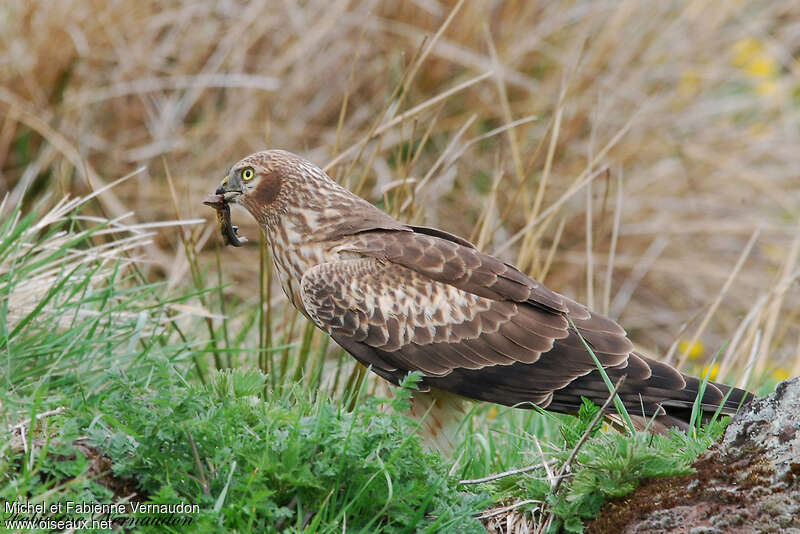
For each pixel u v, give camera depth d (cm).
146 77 1401
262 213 869
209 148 1417
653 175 1520
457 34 1438
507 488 669
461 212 1440
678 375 754
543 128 1452
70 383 784
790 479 577
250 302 1263
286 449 603
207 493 593
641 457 611
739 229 1507
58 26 1331
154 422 606
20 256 877
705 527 577
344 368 1080
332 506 600
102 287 969
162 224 947
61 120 1356
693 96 1569
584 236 1466
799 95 1755
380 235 833
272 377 941
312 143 1451
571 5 1502
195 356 905
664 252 1539
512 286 798
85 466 575
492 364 788
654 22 1548
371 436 614
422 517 622
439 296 801
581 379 771
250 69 1450
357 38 1447
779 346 1407
